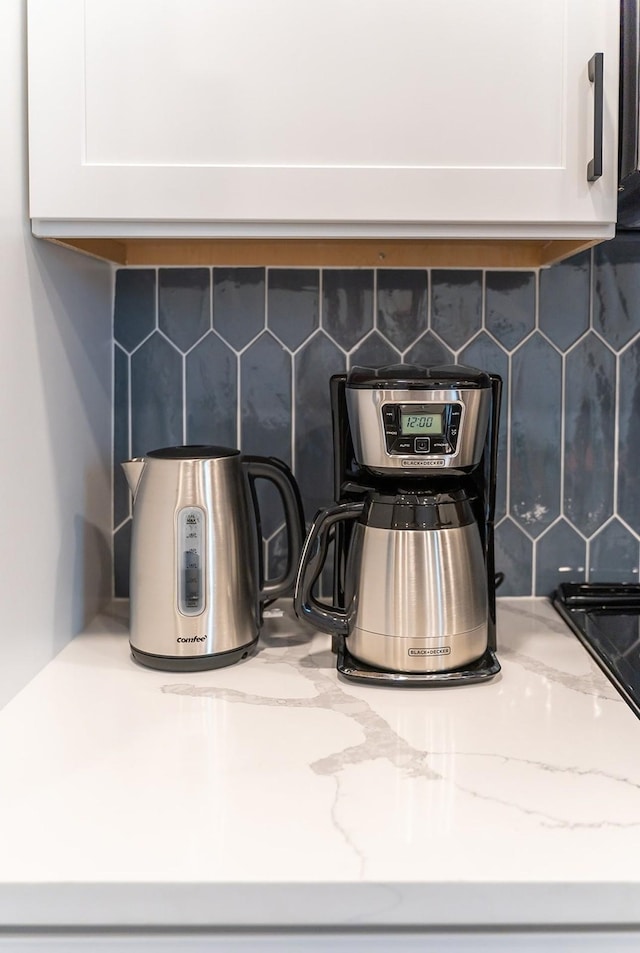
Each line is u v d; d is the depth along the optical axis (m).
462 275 1.27
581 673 1.01
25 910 0.62
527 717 0.88
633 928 0.64
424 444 0.94
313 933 0.64
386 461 0.95
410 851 0.65
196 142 0.94
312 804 0.71
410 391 0.93
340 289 1.27
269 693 0.95
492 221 0.96
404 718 0.88
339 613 1.01
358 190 0.95
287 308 1.27
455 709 0.91
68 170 0.94
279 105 0.94
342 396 1.04
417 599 0.95
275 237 0.98
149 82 0.94
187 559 0.99
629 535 1.31
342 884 0.61
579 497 1.31
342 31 0.94
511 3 0.94
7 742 0.82
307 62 0.94
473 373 0.97
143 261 1.26
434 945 0.64
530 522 1.31
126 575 1.31
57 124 0.93
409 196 0.95
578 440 1.30
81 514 1.16
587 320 1.28
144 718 0.88
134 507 1.03
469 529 0.98
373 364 1.28
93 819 0.69
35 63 0.93
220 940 0.64
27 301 0.95
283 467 1.09
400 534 0.95
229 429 1.29
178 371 1.29
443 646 0.96
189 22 0.93
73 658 1.06
